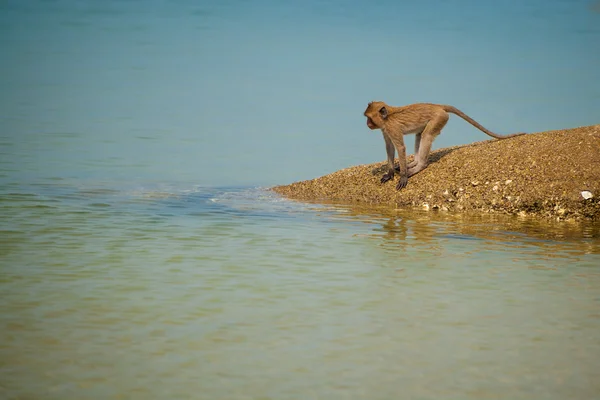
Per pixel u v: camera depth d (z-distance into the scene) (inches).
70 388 344.5
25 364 367.6
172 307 450.3
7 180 869.2
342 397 342.6
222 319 432.8
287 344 399.2
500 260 567.8
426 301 470.3
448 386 354.6
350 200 812.6
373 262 558.9
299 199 818.8
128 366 368.5
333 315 442.6
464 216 732.0
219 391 346.0
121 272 517.7
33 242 592.7
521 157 785.6
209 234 639.8
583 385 357.1
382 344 401.4
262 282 503.2
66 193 807.1
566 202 724.0
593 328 427.5
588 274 532.7
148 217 703.7
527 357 387.2
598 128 807.7
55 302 452.8
